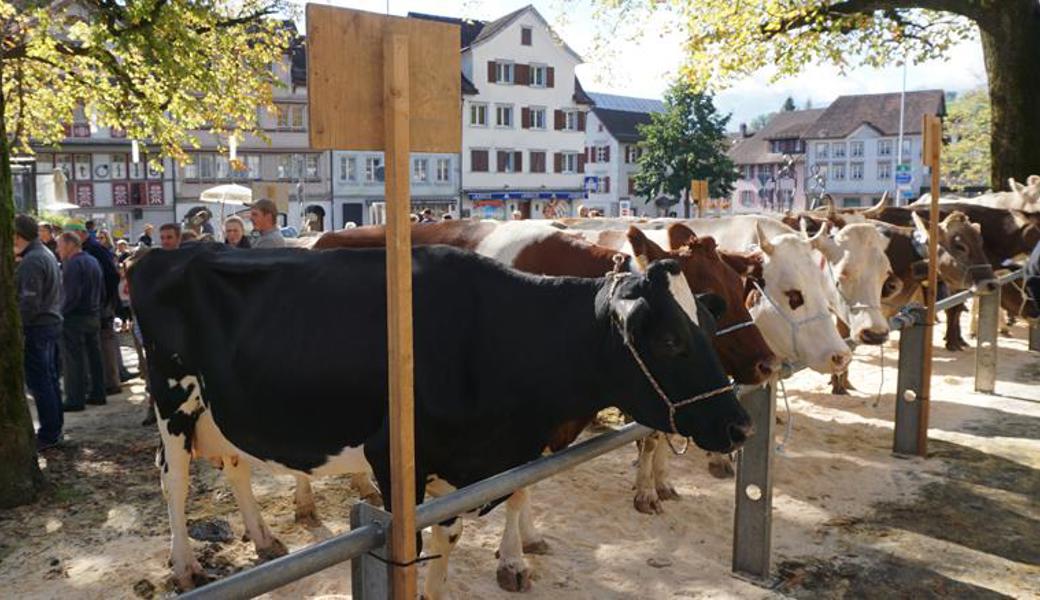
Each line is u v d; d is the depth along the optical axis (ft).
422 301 11.71
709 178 173.27
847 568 15.64
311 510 17.40
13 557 15.60
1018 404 28.32
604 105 266.77
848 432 24.79
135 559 15.42
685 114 173.37
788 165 189.06
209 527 16.85
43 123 49.96
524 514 16.10
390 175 7.97
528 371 11.44
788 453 22.61
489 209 171.53
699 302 11.85
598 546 16.48
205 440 14.44
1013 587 14.93
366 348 11.64
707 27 55.83
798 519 17.99
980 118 173.17
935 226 21.77
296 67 152.35
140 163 142.00
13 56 38.27
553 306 11.62
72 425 25.93
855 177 232.73
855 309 23.17
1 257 18.15
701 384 10.46
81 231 30.12
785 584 14.90
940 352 37.68
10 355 18.38
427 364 11.39
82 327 27.78
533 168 177.58
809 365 18.34
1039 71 48.55
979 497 19.45
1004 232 35.78
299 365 11.98
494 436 11.67
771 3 51.26
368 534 8.00
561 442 14.57
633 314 10.29
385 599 8.36
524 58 173.17
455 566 15.48
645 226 23.06
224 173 147.64
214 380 13.05
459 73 9.05
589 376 11.40
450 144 9.02
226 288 13.05
